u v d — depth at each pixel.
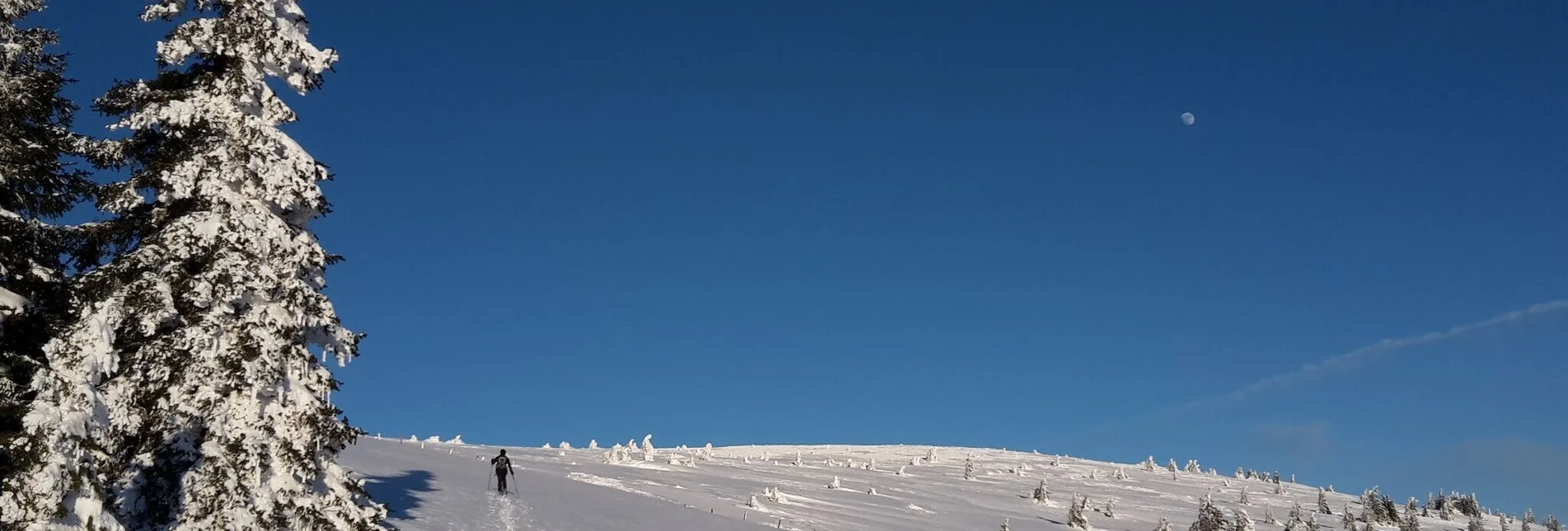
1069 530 75.44
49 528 13.34
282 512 17.11
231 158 17.83
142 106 18.39
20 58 17.48
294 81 19.06
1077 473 123.75
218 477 16.44
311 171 18.66
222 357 17.08
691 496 51.50
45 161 17.47
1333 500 115.69
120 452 16.50
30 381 15.53
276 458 17.23
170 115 17.53
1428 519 101.88
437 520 25.58
